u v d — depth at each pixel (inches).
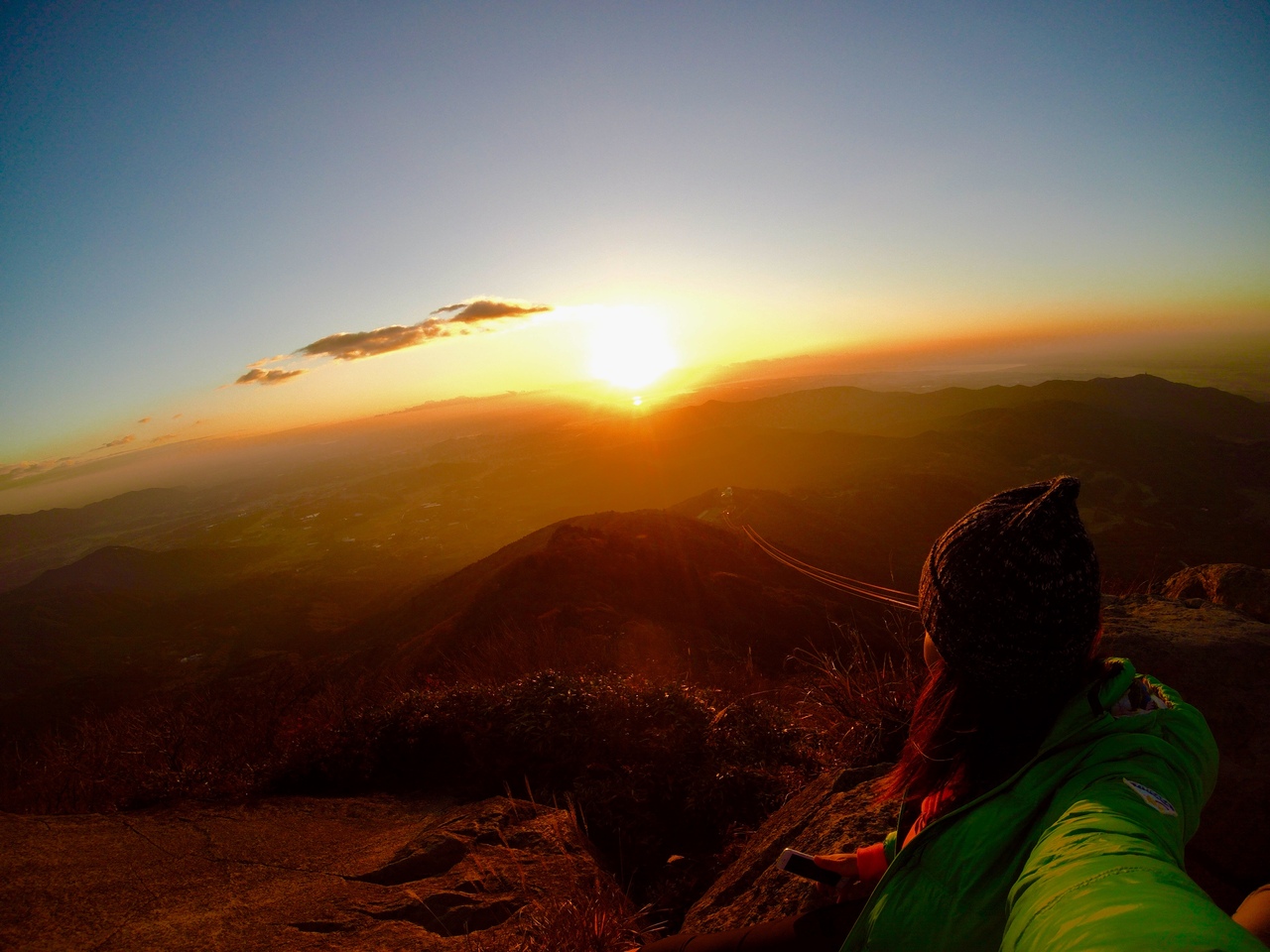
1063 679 31.6
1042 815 29.2
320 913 118.9
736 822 155.6
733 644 628.7
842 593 1034.7
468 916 115.6
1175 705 35.2
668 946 45.6
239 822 176.4
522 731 199.5
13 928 114.6
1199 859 83.4
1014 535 31.3
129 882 134.0
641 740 185.0
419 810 183.6
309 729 244.8
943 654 34.1
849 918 39.3
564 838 144.5
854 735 148.9
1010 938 22.9
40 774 238.2
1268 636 97.5
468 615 793.6
